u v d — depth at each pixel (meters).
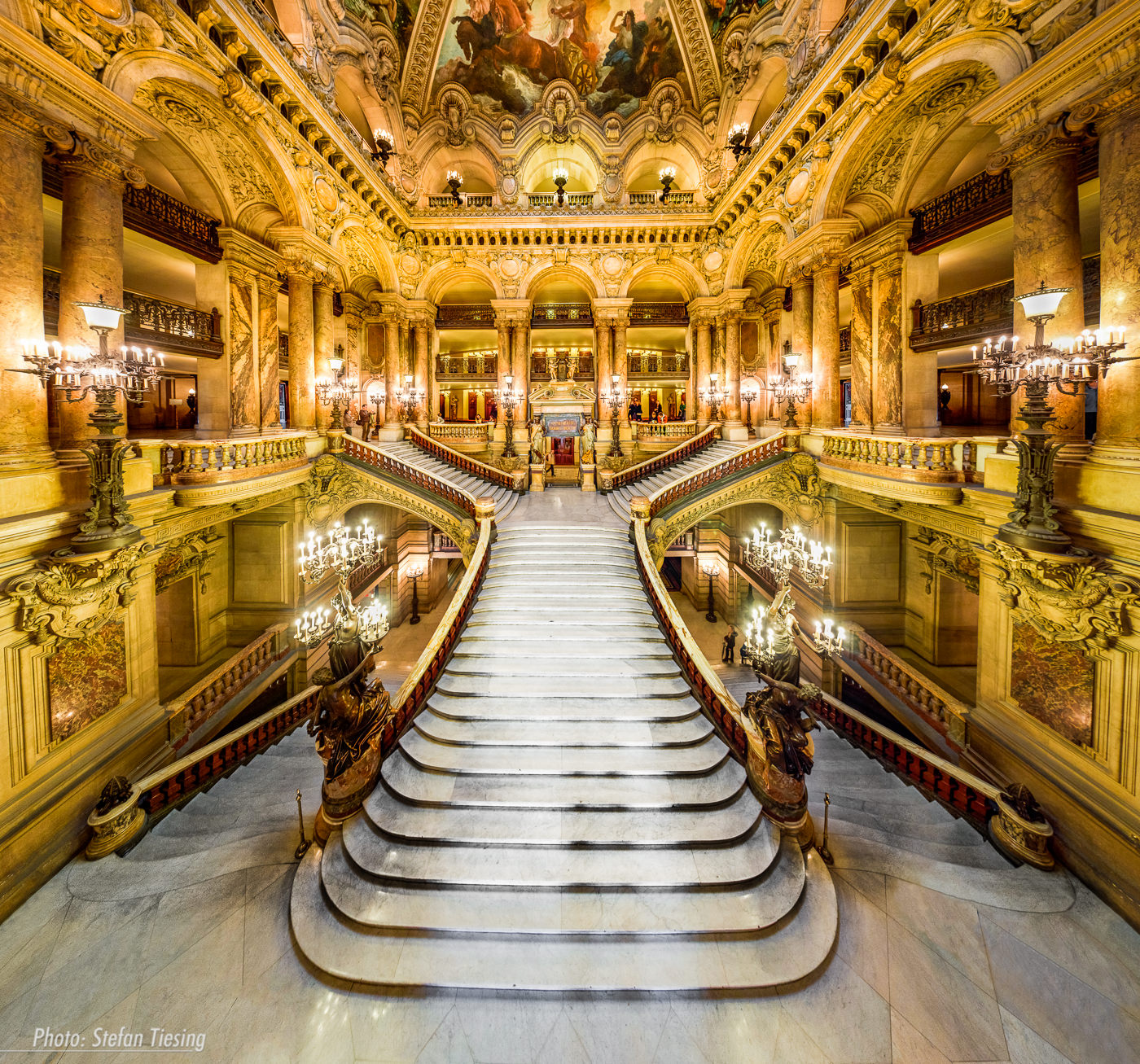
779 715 5.93
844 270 14.09
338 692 5.98
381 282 19.70
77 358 6.80
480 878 5.39
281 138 11.98
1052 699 6.95
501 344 20.50
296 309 14.18
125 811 6.53
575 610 10.05
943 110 10.12
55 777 6.54
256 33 9.90
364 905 5.18
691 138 19.81
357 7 15.84
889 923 5.21
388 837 5.84
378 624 6.81
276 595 14.27
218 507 11.41
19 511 6.25
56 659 6.60
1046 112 6.91
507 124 19.89
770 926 4.99
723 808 6.20
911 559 13.33
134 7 7.71
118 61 7.76
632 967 4.70
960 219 10.58
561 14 18.02
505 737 7.13
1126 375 6.20
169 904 5.49
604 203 20.41
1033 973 4.83
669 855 5.65
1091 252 10.38
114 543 6.57
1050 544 6.17
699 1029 4.32
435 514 14.62
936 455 9.30
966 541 11.11
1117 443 6.30
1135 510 5.91
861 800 7.63
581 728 7.30
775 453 14.52
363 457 15.25
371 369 21.56
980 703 8.31
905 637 13.62
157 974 4.76
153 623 8.47
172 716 8.73
